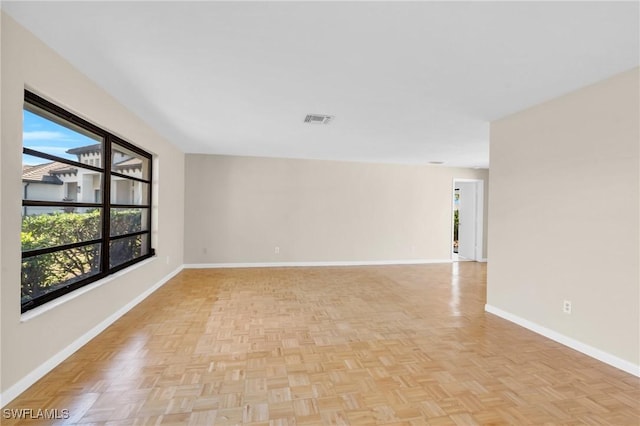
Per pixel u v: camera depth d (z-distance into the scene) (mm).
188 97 3035
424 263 7207
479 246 7562
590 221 2629
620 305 2412
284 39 1983
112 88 2814
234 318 3410
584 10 1643
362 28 1845
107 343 2715
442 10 1657
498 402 1952
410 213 7180
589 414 1850
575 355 2615
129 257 3848
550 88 2721
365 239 6934
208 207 6234
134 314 3486
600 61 2230
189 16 1745
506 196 3488
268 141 4961
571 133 2791
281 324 3258
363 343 2814
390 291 4684
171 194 5215
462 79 2559
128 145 3646
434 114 3473
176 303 3910
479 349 2713
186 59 2266
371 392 2041
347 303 4047
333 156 6277
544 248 3037
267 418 1769
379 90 2814
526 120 3248
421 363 2449
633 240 2340
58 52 2180
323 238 6727
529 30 1841
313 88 2781
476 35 1903
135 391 2000
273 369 2322
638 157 2314
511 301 3416
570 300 2783
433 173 7328
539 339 2936
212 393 2000
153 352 2559
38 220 2242
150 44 2064
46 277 2326
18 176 1872
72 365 2314
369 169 6941
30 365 2020
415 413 1833
